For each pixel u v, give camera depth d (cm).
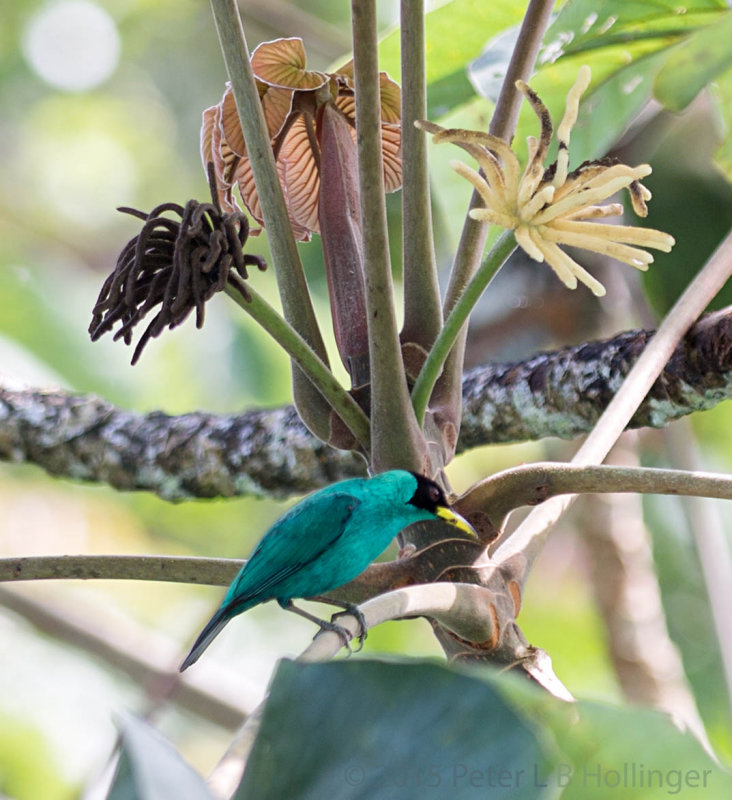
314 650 429
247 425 457
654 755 426
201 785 419
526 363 452
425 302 442
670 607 471
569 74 454
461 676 423
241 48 438
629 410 439
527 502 439
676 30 452
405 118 440
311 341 441
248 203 448
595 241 434
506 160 433
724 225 458
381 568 440
